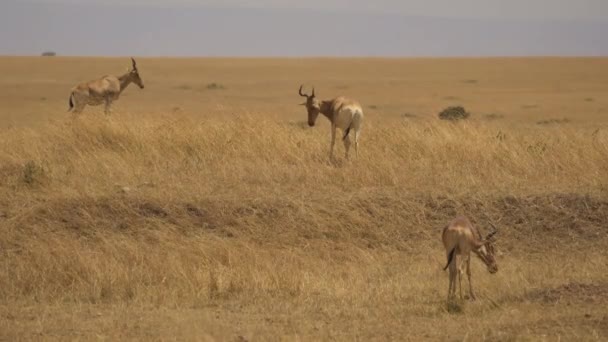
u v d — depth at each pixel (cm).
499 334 3203
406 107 15288
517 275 4144
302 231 4878
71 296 3912
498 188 5331
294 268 4322
